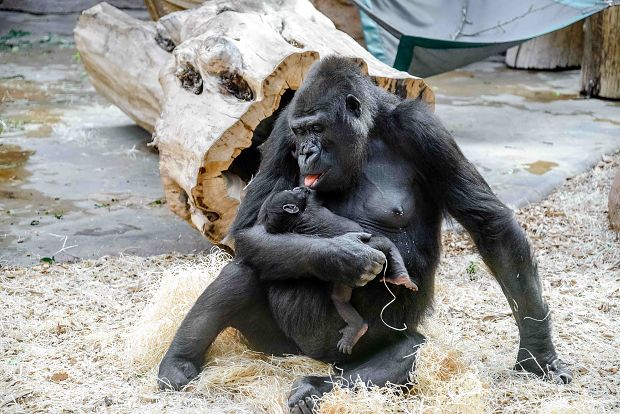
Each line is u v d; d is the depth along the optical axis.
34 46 28.98
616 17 21.61
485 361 8.46
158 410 7.40
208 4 13.40
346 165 7.49
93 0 35.72
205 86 10.70
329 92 7.36
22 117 19.58
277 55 10.38
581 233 12.82
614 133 18.69
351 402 7.16
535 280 7.86
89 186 15.00
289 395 7.44
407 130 7.62
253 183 8.19
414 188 7.80
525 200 14.18
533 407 7.55
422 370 7.64
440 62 17.28
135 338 8.57
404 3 19.42
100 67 16.95
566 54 26.48
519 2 19.17
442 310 9.88
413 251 7.72
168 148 10.90
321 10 21.34
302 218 7.65
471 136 18.39
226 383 7.90
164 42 15.44
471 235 7.80
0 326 9.39
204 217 10.64
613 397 7.74
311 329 7.72
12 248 12.09
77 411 7.51
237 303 7.96
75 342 9.02
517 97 22.64
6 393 7.82
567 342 9.00
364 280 7.07
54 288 10.62
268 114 10.05
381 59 18.83
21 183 15.07
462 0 19.61
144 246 12.29
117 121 19.47
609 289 10.53
